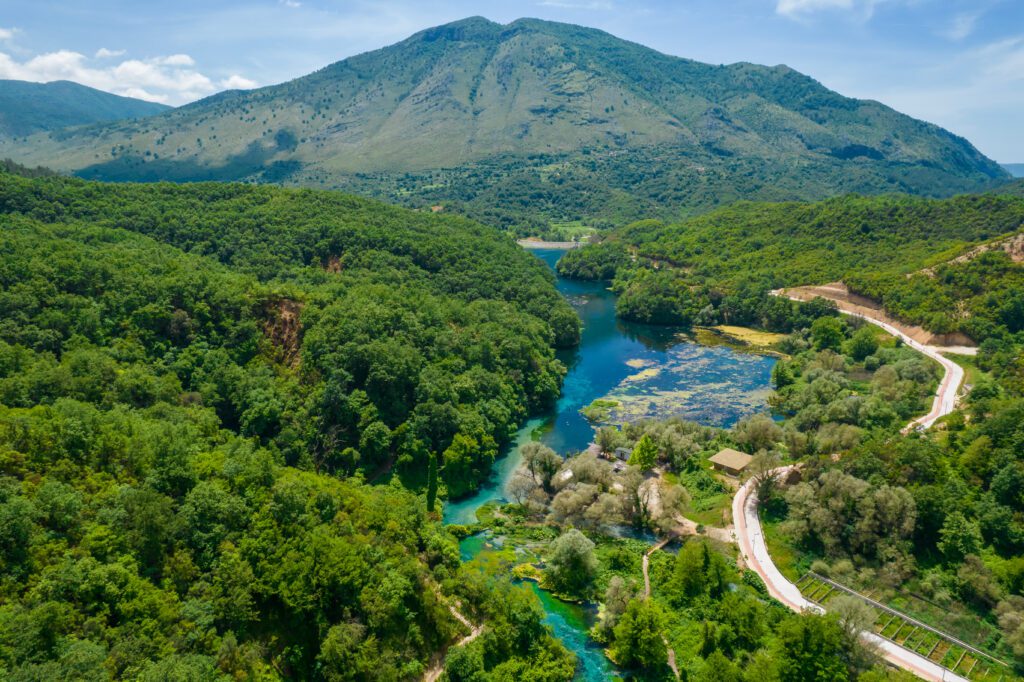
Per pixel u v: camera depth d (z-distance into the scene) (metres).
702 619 94.81
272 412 135.12
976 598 96.44
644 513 120.62
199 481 93.81
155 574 80.94
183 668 67.44
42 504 77.56
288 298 164.38
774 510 121.56
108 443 92.69
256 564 86.31
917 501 108.06
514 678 84.56
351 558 88.38
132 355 136.75
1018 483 107.88
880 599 97.44
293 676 81.06
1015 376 165.62
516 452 154.12
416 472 137.12
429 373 152.75
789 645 79.75
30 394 110.06
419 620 90.06
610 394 194.12
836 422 156.62
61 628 67.69
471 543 116.56
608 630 94.00
